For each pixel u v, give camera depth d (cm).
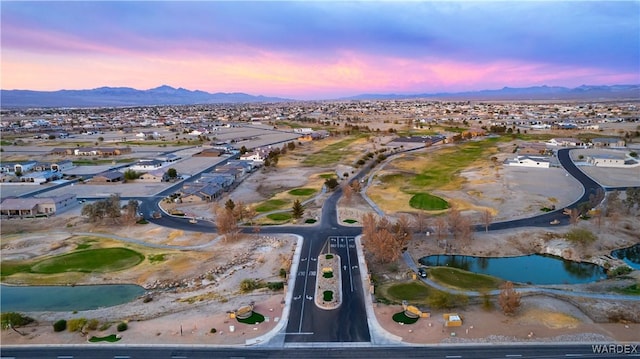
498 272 8919
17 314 6675
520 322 6544
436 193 14300
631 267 8844
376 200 13762
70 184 16838
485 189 14512
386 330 6381
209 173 18012
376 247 8806
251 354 5850
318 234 10694
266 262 9100
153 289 8125
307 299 7362
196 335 6300
